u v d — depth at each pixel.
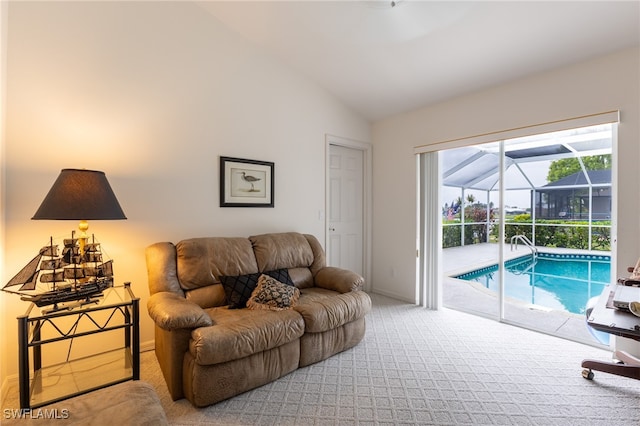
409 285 3.79
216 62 2.88
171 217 2.63
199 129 2.78
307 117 3.57
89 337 2.24
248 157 3.10
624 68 2.25
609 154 3.47
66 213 1.69
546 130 2.64
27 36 2.03
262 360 1.94
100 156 2.30
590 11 2.03
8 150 1.97
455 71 2.90
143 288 2.49
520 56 2.54
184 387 1.80
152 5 2.53
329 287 2.88
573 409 1.75
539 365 2.24
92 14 2.26
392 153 4.00
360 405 1.79
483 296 4.09
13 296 1.98
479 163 5.05
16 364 1.99
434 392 1.92
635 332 1.23
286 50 3.17
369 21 2.54
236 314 2.19
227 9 2.75
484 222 5.32
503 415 1.70
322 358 2.29
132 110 2.43
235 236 3.02
